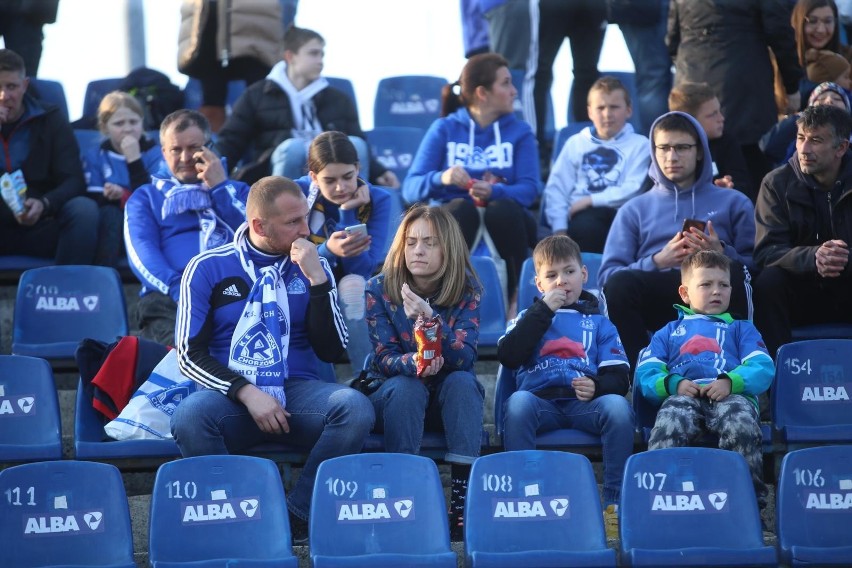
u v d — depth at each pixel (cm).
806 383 1540
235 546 1266
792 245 1709
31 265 1897
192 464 1284
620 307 1638
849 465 1341
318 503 1280
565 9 2280
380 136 2353
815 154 1684
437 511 1291
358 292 1612
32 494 1262
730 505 1319
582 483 1312
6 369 1492
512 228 1870
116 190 1944
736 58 2062
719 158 1927
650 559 1264
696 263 1534
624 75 2453
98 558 1253
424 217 1478
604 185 1975
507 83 1977
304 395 1407
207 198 1681
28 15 2256
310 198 1639
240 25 2225
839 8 2356
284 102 2089
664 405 1440
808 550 1293
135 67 2409
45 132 1950
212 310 1429
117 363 1477
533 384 1498
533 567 1256
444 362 1449
